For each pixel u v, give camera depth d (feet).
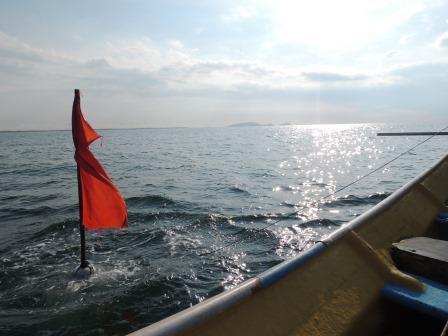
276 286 8.02
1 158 146.10
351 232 10.94
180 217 41.83
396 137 286.25
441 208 15.88
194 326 6.20
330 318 7.89
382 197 53.47
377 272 9.75
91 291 23.34
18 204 51.70
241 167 104.27
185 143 268.82
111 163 119.85
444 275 9.75
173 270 26.63
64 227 37.47
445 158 22.79
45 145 264.52
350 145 209.87
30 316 20.74
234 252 30.48
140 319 20.56
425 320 8.87
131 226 37.93
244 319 6.91
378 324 8.42
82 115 21.06
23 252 30.55
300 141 269.23
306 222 39.75
